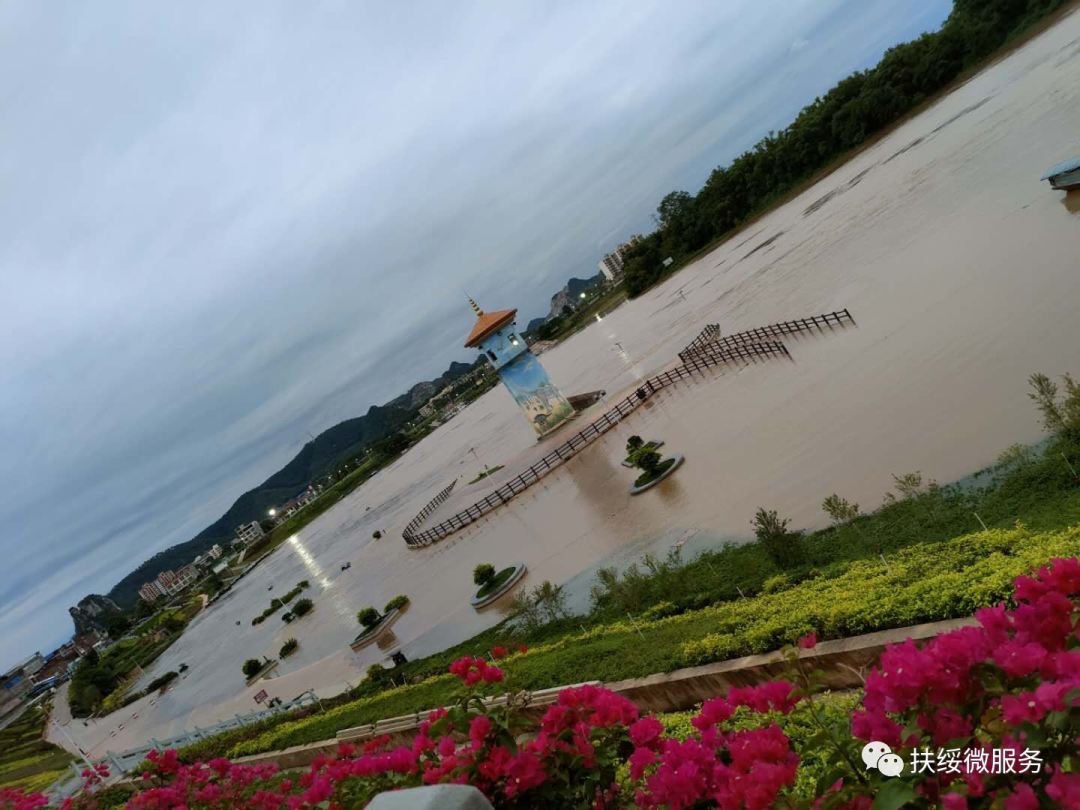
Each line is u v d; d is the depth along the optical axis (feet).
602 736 11.31
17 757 185.06
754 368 95.96
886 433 53.36
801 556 41.91
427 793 6.78
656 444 82.07
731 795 7.50
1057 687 5.85
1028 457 38.50
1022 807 5.68
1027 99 133.80
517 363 151.02
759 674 25.54
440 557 118.42
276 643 145.18
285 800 20.93
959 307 66.64
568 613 60.13
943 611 22.24
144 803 23.26
